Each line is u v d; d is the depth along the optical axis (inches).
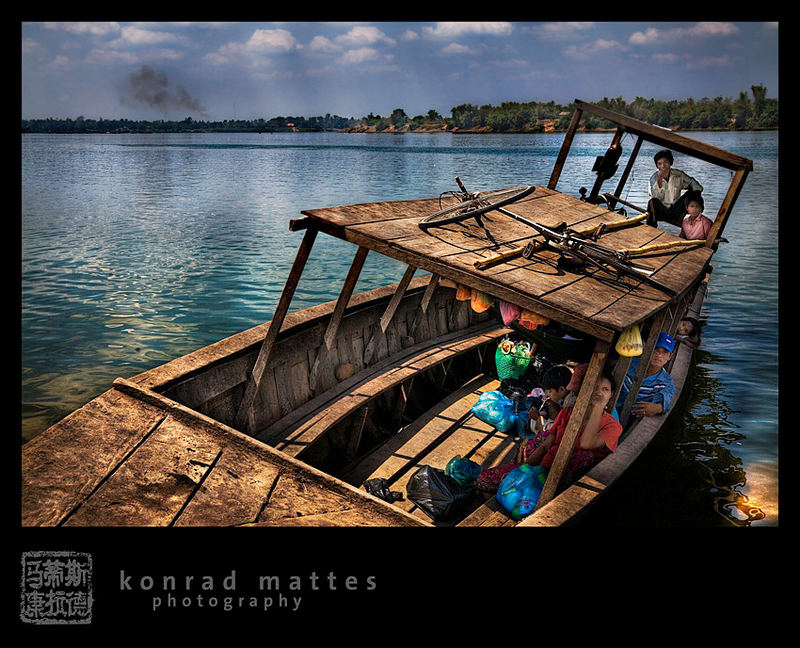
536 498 167.9
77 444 152.1
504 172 1851.6
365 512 148.2
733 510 201.6
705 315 449.7
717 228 315.9
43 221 880.3
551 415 203.9
